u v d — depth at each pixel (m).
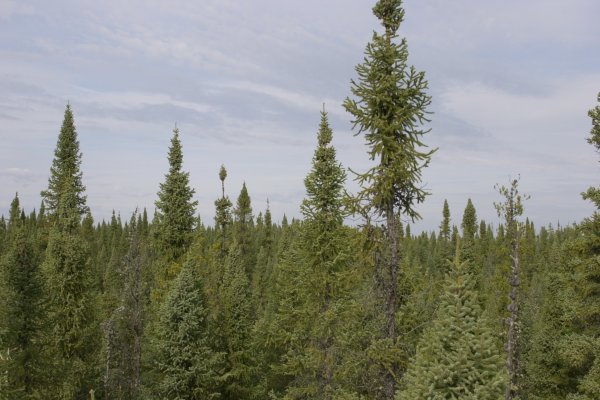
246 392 26.78
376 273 16.19
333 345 20.67
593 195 17.56
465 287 10.37
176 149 33.88
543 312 27.31
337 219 23.70
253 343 28.62
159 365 22.80
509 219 12.97
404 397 10.12
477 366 9.74
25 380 21.12
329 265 23.17
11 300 20.86
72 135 44.47
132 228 25.30
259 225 102.50
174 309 22.88
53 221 42.91
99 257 71.56
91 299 26.48
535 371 25.84
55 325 24.62
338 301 21.77
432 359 10.16
